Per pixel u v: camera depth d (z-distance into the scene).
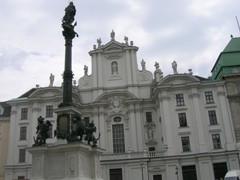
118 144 63.69
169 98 61.47
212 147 58.38
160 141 63.75
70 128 26.20
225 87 61.78
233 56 63.69
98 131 63.84
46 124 26.17
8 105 71.69
